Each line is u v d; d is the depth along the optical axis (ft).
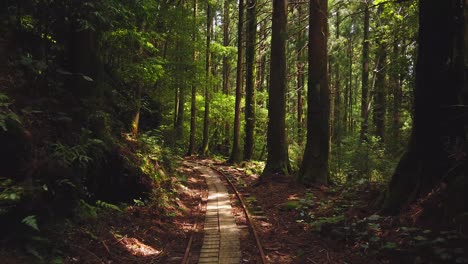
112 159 26.09
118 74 37.09
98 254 18.51
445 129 20.39
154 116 56.34
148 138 39.45
